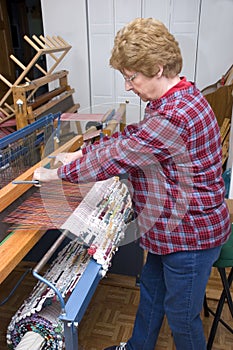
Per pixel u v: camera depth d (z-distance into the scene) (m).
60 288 1.26
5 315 1.91
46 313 1.25
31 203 1.36
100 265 1.20
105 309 1.95
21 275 2.17
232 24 3.07
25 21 4.25
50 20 3.38
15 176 1.45
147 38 0.97
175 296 1.26
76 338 1.08
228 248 1.40
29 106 2.14
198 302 1.26
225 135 2.92
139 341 1.55
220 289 2.03
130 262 2.09
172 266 1.22
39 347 1.19
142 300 1.51
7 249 1.12
